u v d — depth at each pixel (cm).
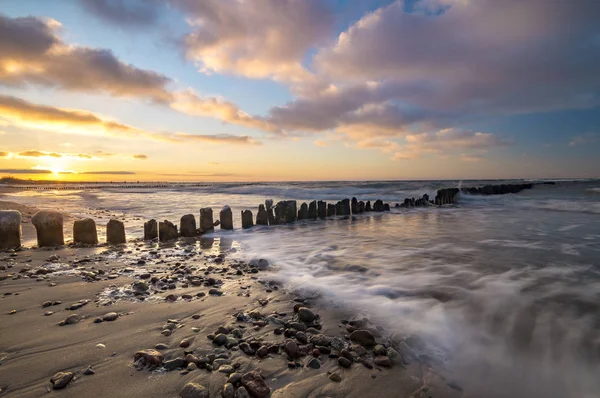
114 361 229
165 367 223
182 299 367
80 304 341
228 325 298
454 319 321
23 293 376
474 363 248
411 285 424
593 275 461
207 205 1845
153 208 1669
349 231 915
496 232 855
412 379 227
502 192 2827
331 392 209
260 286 424
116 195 3103
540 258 565
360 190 3186
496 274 470
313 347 264
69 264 521
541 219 1129
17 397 186
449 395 211
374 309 346
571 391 218
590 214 1288
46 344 252
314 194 2897
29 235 813
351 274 480
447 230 907
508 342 279
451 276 463
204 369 224
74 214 1371
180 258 586
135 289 396
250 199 2402
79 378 207
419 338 283
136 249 665
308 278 457
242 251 652
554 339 283
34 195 3177
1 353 237
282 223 1090
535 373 237
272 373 225
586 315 328
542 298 374
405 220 1165
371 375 229
